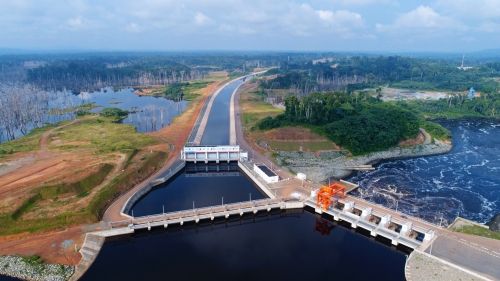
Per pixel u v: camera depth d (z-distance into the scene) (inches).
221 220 4330.7
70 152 6314.0
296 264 3385.8
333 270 3282.5
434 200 4785.9
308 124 7445.9
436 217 4298.7
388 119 7372.1
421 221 3946.9
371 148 6683.1
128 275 3191.4
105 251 3649.1
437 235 3651.6
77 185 4675.2
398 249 3663.9
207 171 6274.6
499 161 6402.6
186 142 7337.6
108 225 3919.8
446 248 3417.8
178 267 3331.7
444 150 7037.4
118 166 5526.6
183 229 4170.8
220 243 3833.7
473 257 3257.9
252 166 5954.7
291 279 3129.9
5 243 3545.8
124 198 4618.6
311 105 7608.3
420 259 3267.7
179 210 4507.9
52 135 7741.1
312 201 4566.9
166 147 6894.7
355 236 4003.4
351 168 6043.3
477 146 7396.7
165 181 5467.5
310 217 4505.4
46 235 3700.8
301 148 6697.8
